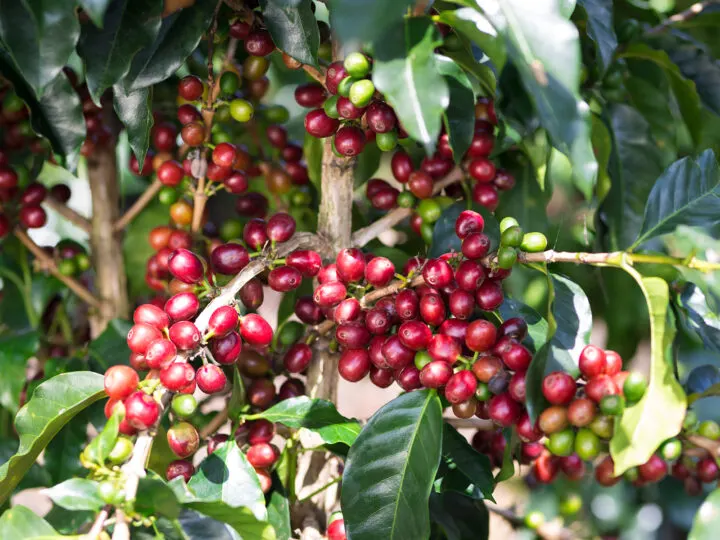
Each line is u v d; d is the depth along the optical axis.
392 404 0.68
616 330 0.94
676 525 1.14
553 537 0.93
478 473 0.72
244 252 0.70
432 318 0.67
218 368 0.64
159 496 0.58
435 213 0.77
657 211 0.67
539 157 0.79
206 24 0.68
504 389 0.65
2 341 0.85
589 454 0.62
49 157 0.80
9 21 0.61
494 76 0.72
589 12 0.77
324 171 0.75
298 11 0.66
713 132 0.95
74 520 0.73
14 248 0.90
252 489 0.67
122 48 0.65
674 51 0.90
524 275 0.93
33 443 0.64
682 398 0.62
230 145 0.74
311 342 0.77
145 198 0.88
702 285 0.81
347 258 0.69
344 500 0.67
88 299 0.89
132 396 0.61
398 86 0.60
